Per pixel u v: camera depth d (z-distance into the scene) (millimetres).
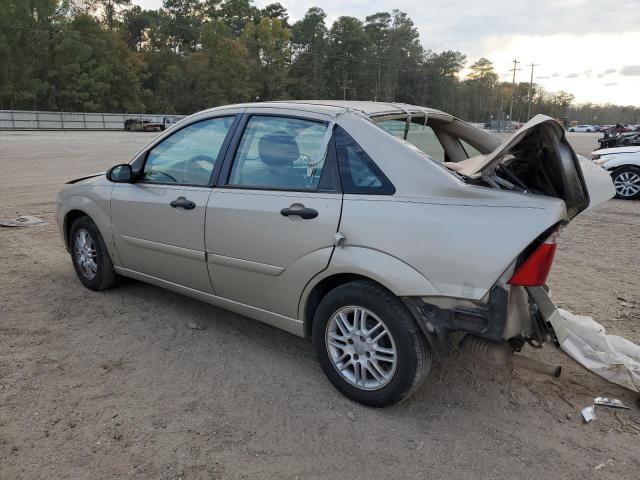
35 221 7887
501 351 2793
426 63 125938
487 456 2748
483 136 4215
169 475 2566
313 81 110312
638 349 3715
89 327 4172
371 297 2947
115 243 4477
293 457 2715
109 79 70000
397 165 2939
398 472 2621
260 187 3445
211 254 3678
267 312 3543
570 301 4984
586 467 2680
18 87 63625
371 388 3076
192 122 4031
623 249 6977
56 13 66938
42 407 3076
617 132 27266
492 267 2582
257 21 115812
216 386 3357
